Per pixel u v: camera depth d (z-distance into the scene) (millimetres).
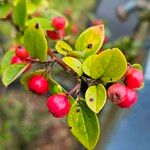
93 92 144
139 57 296
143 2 317
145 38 314
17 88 498
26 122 498
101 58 145
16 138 483
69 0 582
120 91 141
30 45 155
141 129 317
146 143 314
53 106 143
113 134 318
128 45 309
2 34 335
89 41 159
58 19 181
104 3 396
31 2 219
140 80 146
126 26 383
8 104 502
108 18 387
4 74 155
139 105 315
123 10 323
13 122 492
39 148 480
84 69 147
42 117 508
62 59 148
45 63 155
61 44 156
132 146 315
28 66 156
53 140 487
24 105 509
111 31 380
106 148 316
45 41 152
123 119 319
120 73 144
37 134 492
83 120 149
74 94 149
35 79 152
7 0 221
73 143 471
